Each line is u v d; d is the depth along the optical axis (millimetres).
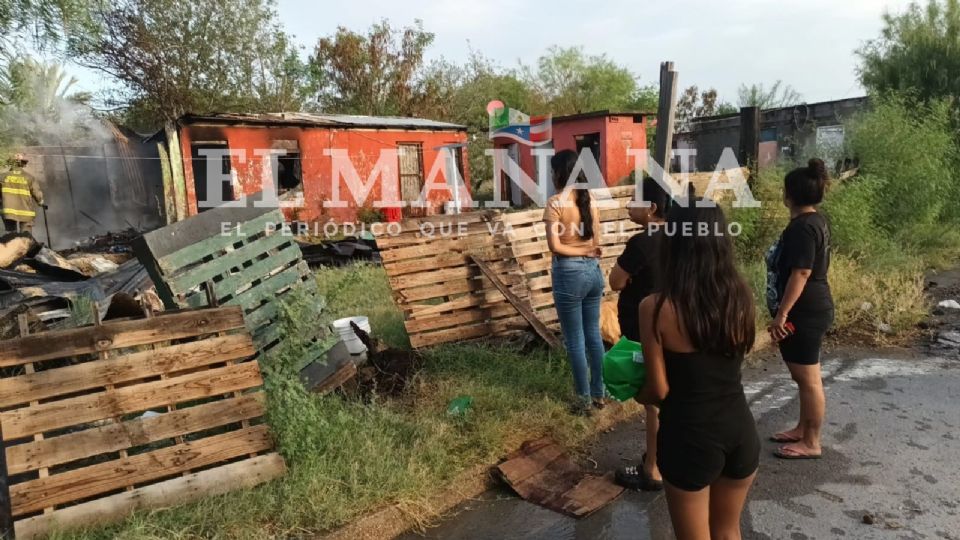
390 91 24797
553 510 3654
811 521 3436
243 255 4730
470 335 5902
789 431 4398
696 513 2334
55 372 3297
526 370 5266
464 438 4199
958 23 14328
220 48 20250
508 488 3893
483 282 6078
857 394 5211
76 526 3156
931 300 7816
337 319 6094
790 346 3990
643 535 3396
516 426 4410
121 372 3438
